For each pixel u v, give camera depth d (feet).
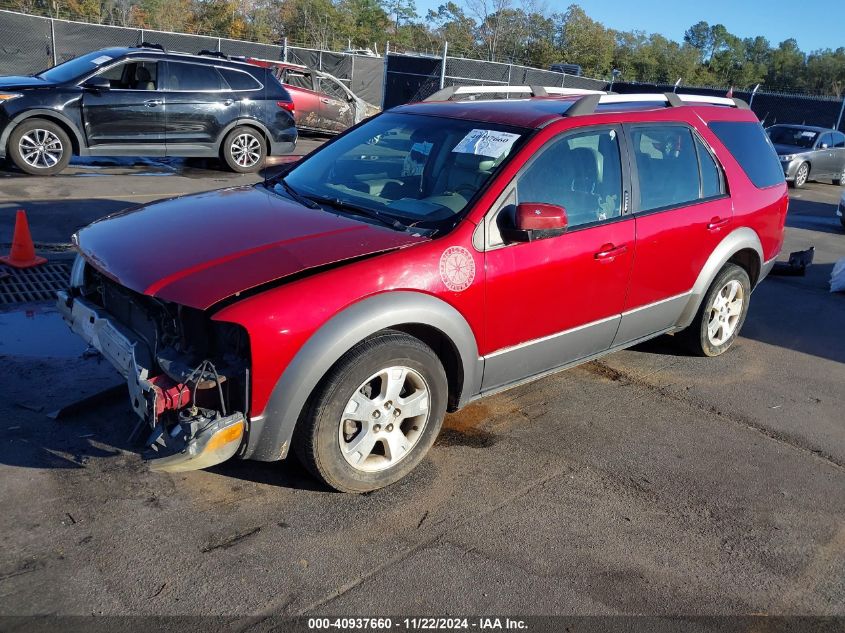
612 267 13.93
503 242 12.10
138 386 9.97
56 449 11.86
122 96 35.14
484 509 11.38
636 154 14.55
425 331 11.80
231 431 9.84
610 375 17.06
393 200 12.91
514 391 15.79
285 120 40.52
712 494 12.34
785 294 25.26
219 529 10.34
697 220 15.69
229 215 12.09
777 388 17.07
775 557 10.78
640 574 10.16
